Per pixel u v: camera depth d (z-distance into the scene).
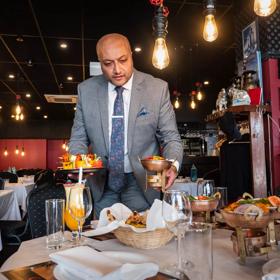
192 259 0.70
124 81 1.57
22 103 9.87
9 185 5.54
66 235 1.19
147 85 1.69
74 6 3.89
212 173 5.20
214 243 0.99
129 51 1.57
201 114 9.08
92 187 1.65
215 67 6.25
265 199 1.00
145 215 1.13
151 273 0.67
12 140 13.32
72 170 1.44
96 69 4.24
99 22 4.32
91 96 1.70
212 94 8.69
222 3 3.85
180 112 9.04
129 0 3.78
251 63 3.08
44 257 0.91
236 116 2.96
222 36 4.80
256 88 2.69
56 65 6.10
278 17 2.90
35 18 4.18
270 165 2.85
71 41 4.93
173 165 1.35
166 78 6.98
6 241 2.89
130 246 0.99
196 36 4.82
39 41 4.93
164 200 0.84
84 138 1.77
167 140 1.69
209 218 1.24
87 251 0.78
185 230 0.74
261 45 2.97
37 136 13.34
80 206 1.11
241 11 3.40
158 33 2.78
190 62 5.93
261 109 2.64
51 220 1.09
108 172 1.65
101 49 1.51
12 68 6.30
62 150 13.64
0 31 4.56
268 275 0.61
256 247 0.81
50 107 10.58
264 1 2.15
